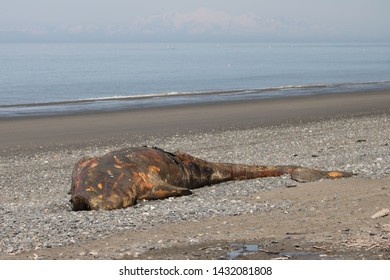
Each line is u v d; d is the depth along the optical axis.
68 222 13.59
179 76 94.06
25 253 11.40
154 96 57.16
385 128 33.38
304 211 14.03
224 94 58.03
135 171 16.11
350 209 13.93
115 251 11.23
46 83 79.69
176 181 17.05
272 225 12.82
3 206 16.58
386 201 14.52
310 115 40.38
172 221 13.52
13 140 31.91
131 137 32.28
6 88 71.25
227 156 25.22
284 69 114.75
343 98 51.62
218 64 143.50
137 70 115.44
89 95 61.28
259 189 16.97
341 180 17.61
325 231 12.09
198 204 15.23
